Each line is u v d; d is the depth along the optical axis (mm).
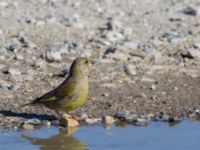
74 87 12773
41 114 13398
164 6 25156
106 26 21297
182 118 13438
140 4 25438
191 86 15586
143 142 11945
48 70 16500
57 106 12938
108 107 13906
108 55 17750
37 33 19984
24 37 18984
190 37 20141
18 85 15164
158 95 14805
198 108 14023
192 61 17703
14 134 12281
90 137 12227
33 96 14539
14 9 23359
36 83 15484
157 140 12062
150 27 21516
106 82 15711
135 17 23016
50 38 19547
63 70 16172
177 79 16156
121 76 16172
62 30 20500
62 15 22688
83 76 12867
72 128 12734
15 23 21094
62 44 18766
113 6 24797
